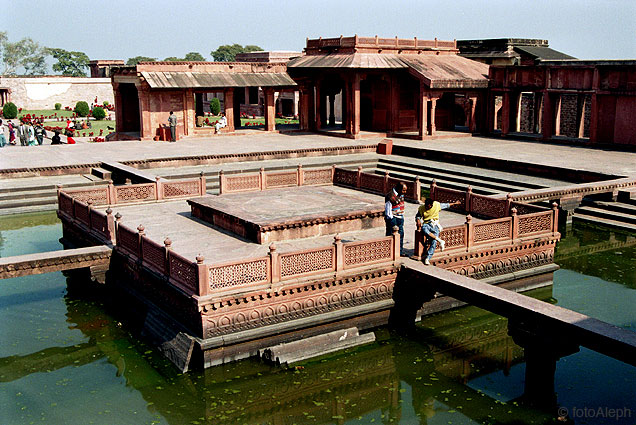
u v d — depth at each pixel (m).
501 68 30.56
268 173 17.25
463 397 9.20
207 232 13.35
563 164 21.48
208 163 24.55
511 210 12.73
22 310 12.52
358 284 10.81
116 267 12.60
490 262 12.18
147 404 9.03
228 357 9.69
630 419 8.42
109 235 12.90
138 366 10.11
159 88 28.95
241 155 25.16
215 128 31.83
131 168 21.94
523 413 8.71
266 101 32.94
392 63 30.53
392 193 12.00
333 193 15.55
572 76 27.45
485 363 10.24
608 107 26.28
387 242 11.10
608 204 18.33
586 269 14.55
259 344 9.94
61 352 10.70
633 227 16.75
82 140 37.59
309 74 33.34
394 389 9.49
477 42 40.16
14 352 10.70
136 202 16.06
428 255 11.24
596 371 9.85
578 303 12.34
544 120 28.97
